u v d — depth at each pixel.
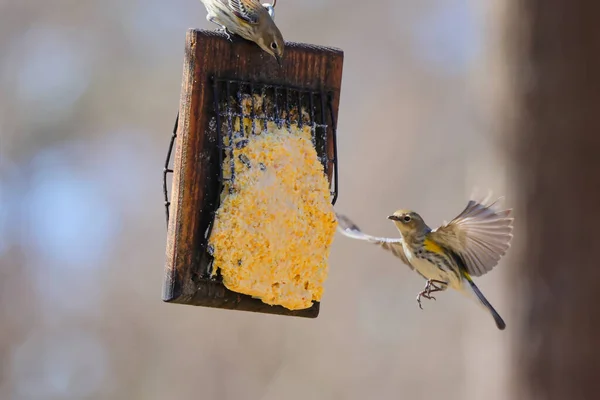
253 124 7.09
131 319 19.23
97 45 20.86
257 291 6.89
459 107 21.14
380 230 19.95
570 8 10.15
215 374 18.39
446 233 8.48
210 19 7.21
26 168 20.11
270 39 7.06
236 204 6.88
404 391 18.78
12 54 20.50
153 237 19.95
